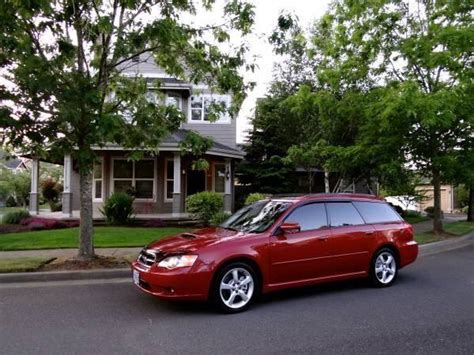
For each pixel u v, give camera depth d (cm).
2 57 744
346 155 1395
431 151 1383
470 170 1316
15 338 480
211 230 677
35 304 627
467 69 1241
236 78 945
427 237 1363
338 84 1411
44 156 886
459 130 1351
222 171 2123
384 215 764
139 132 923
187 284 552
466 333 491
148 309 598
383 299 648
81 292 702
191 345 456
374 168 1454
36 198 1895
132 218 1655
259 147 2370
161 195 1962
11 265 843
